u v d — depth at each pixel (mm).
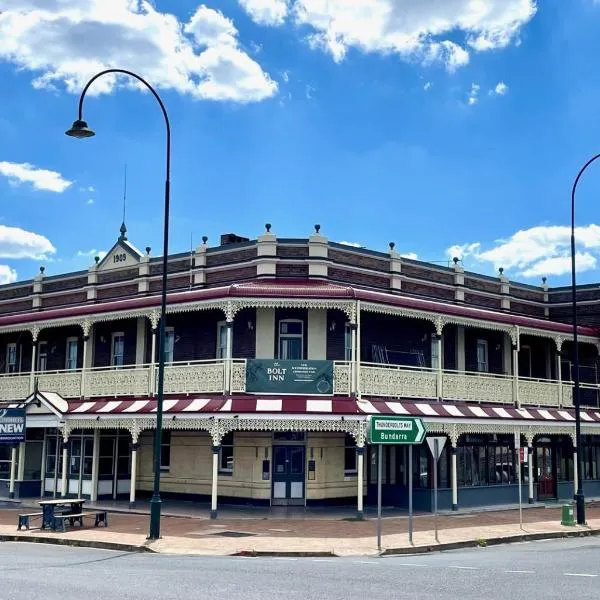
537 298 38625
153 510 19375
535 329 31875
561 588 12578
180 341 30016
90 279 34969
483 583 13055
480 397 29328
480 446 30125
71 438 30359
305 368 25016
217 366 25422
